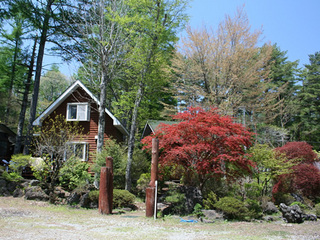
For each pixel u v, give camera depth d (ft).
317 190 46.09
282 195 43.37
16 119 103.71
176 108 66.03
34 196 39.99
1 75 82.58
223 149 36.47
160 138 39.42
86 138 64.03
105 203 34.45
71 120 64.28
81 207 37.70
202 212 33.27
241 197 39.75
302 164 46.80
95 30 65.16
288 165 42.04
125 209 39.01
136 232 23.89
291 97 108.99
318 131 113.09
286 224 31.27
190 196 35.65
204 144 35.35
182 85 62.80
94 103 65.51
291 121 116.78
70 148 46.70
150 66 57.88
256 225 29.68
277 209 38.81
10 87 86.63
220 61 57.47
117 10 56.75
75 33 64.44
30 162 49.08
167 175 48.21
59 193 43.34
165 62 60.90
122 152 54.95
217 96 57.88
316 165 49.93
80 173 44.88
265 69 63.67
